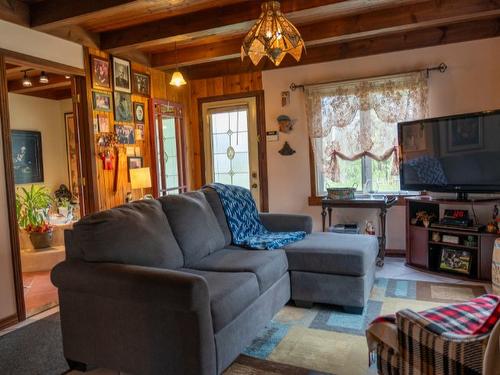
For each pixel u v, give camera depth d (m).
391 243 4.52
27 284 3.97
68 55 3.67
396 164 4.31
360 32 3.72
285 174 4.98
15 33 3.15
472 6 3.35
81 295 2.13
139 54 4.60
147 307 1.94
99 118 4.01
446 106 4.15
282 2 3.21
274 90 4.95
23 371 2.23
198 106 5.43
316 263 2.90
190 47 4.61
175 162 5.16
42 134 6.21
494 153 3.43
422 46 4.21
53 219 5.32
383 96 4.30
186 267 2.62
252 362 2.22
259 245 3.01
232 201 3.37
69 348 2.21
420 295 3.19
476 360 1.27
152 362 1.96
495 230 3.43
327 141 4.64
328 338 2.49
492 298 1.82
